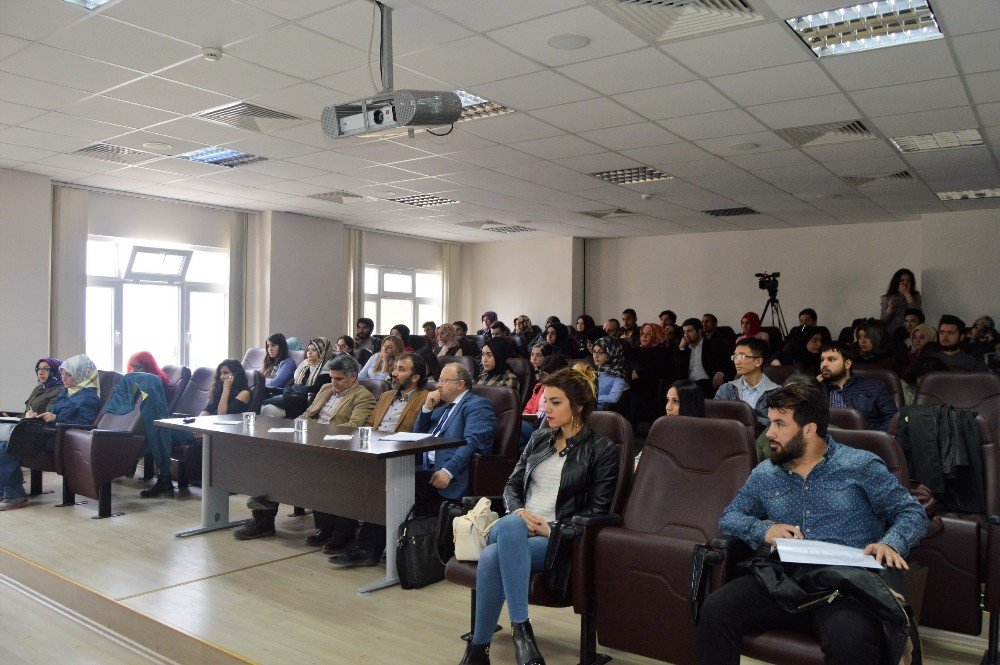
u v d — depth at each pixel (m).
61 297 8.09
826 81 4.63
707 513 2.61
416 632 3.08
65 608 3.65
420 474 3.89
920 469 3.02
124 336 9.17
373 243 11.99
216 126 5.90
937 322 9.32
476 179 7.78
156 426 5.53
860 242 10.28
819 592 2.06
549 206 9.37
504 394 4.27
